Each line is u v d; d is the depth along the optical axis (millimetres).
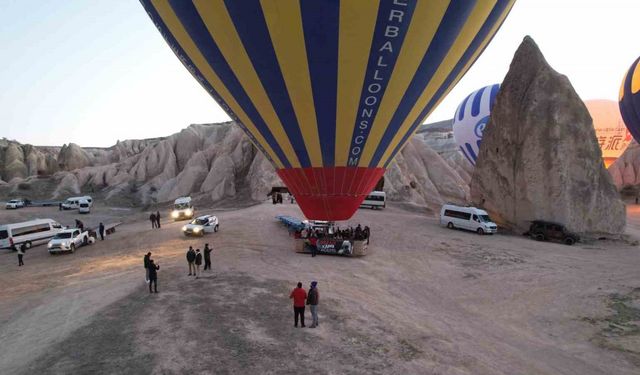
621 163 78188
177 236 31953
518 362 11164
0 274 23781
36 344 11695
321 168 15383
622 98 46031
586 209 28500
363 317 13930
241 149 73188
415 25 11938
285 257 23375
